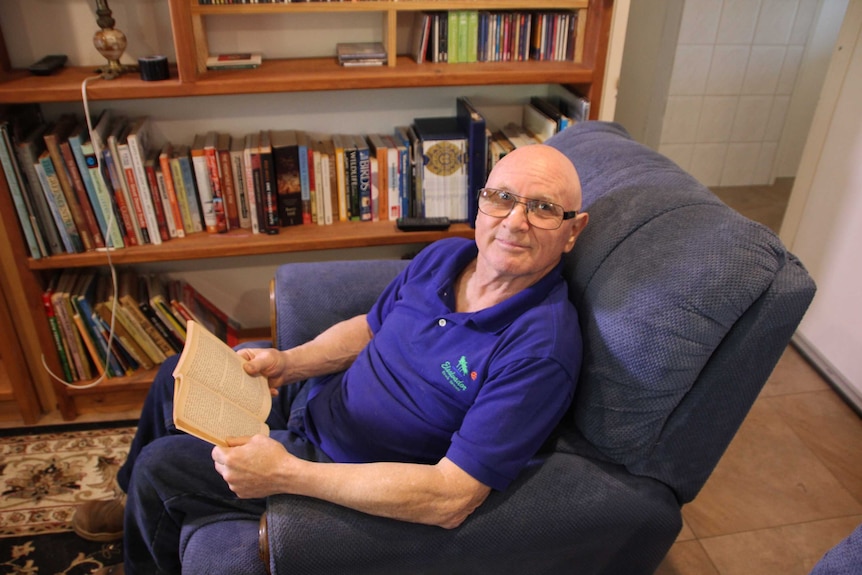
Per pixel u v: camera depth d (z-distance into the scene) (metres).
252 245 1.88
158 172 1.82
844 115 2.08
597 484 1.09
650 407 1.06
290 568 0.99
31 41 1.81
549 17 1.92
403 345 1.30
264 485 1.03
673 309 1.02
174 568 1.26
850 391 2.15
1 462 1.88
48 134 1.77
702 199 1.14
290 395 1.53
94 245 1.83
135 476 1.19
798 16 3.25
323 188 1.96
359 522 1.01
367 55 1.85
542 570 1.13
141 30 1.84
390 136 2.09
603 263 1.16
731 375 1.04
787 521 1.73
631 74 3.48
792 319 1.01
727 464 1.91
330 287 1.57
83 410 2.06
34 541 1.65
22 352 1.95
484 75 1.81
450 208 2.01
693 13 3.15
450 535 1.03
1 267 1.81
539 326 1.13
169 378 1.40
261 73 1.77
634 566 1.17
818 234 2.24
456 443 1.06
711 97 3.40
